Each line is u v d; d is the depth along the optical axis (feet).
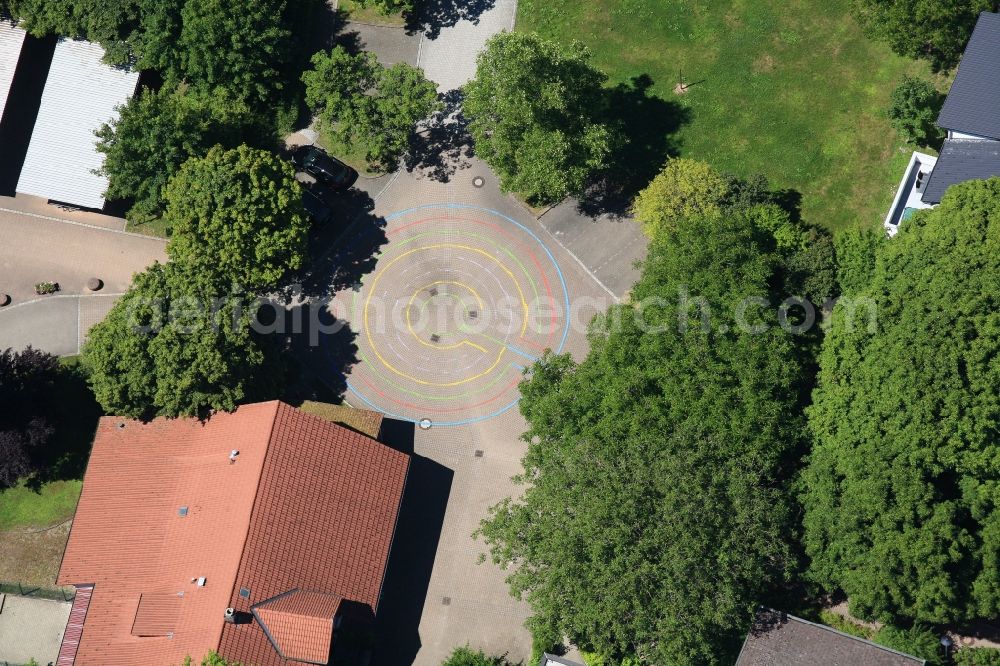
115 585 246.27
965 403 221.46
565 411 238.27
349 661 253.65
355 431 262.06
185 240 261.65
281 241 262.88
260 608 234.38
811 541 236.22
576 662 245.86
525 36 262.26
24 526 275.39
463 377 280.10
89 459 268.62
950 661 245.04
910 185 272.51
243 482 244.42
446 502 270.46
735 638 245.24
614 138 274.57
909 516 224.33
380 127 282.15
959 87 255.09
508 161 270.67
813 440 242.37
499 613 261.24
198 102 281.95
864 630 248.73
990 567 225.15
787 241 263.90
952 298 226.79
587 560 223.92
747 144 285.84
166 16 278.05
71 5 283.79
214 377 248.52
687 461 225.56
